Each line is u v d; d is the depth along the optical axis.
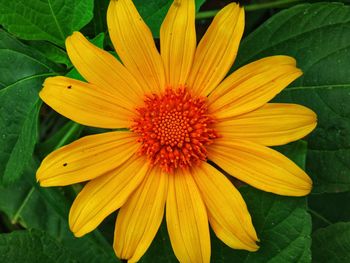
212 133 0.21
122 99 0.21
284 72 0.21
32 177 0.26
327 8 0.24
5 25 0.23
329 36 0.23
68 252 0.23
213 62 0.21
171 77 0.22
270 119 0.21
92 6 0.23
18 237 0.22
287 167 0.20
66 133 0.27
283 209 0.21
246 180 0.20
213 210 0.20
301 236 0.21
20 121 0.23
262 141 0.21
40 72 0.24
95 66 0.21
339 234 0.24
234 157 0.21
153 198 0.21
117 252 0.20
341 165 0.23
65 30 0.24
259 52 0.24
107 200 0.20
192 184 0.21
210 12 0.28
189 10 0.21
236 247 0.20
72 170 0.20
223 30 0.21
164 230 0.23
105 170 0.21
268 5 0.28
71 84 0.20
